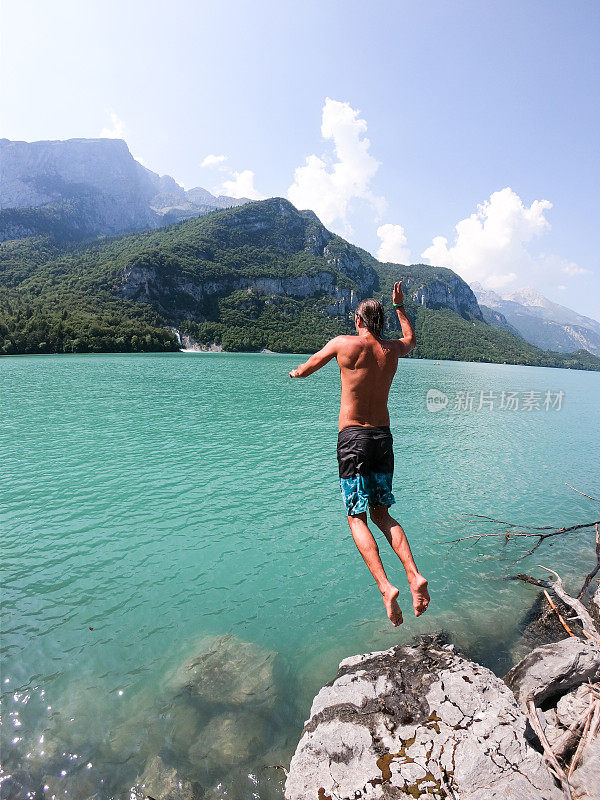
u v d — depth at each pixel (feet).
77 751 17.44
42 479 52.26
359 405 11.09
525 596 30.53
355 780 13.64
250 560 34.60
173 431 81.30
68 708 19.52
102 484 51.06
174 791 16.01
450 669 17.69
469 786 13.02
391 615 9.27
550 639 25.54
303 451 69.15
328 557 35.53
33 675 21.38
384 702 16.29
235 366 291.17
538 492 54.19
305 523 41.96
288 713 19.88
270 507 45.70
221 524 41.22
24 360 284.41
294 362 366.02
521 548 38.24
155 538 37.83
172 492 49.19
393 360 11.37
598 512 47.98
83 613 26.91
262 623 26.78
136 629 25.54
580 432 104.63
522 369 571.28
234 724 19.11
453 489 54.08
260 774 16.81
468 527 42.34
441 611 28.45
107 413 98.02
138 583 30.68
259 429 86.07
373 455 10.77
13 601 27.91
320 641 25.22
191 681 21.42
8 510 43.01
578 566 35.37
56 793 15.75
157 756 17.39
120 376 190.19
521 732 14.55
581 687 18.11
